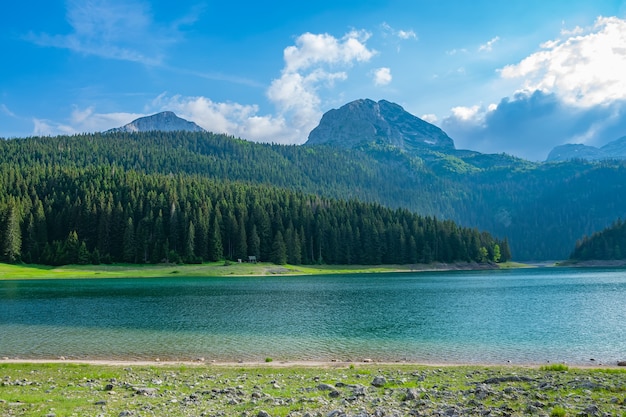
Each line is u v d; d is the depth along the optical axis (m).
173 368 27.78
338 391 19.39
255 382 22.70
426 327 45.41
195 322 48.44
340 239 182.75
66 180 195.88
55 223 161.38
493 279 123.38
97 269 142.88
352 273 164.75
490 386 20.23
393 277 137.25
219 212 170.88
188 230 158.12
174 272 142.12
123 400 18.53
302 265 172.75
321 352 34.72
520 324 46.91
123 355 33.50
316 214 196.12
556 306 61.12
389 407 16.84
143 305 62.81
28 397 18.81
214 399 18.70
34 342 37.91
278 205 193.62
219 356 33.34
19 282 110.19
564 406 15.89
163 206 169.12
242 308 59.81
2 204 145.62
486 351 34.97
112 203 165.00
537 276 137.88
